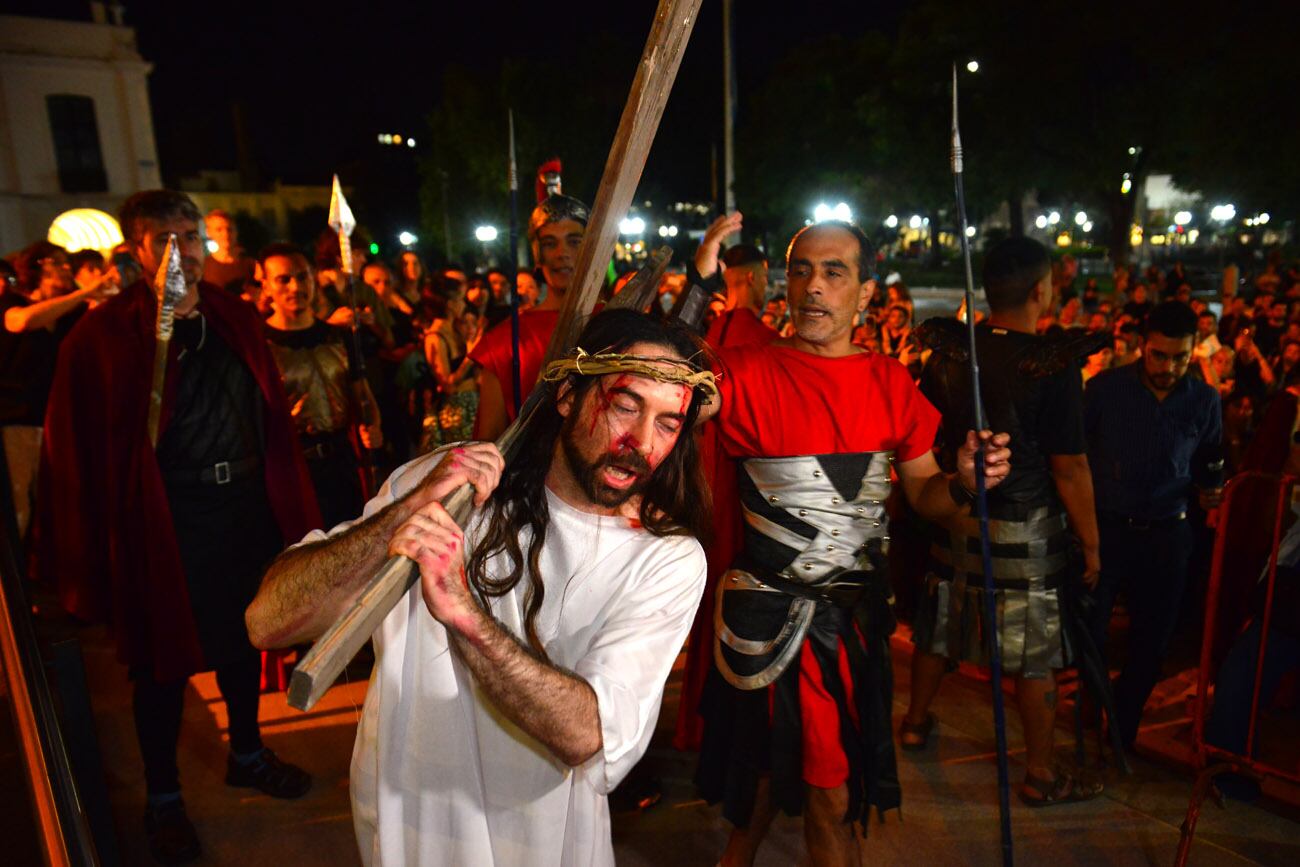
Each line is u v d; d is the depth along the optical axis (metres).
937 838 2.94
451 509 1.30
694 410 1.53
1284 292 12.70
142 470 2.67
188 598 2.73
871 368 2.33
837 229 2.30
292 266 3.79
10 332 4.63
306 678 0.99
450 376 6.16
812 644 2.31
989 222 48.34
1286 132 19.05
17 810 2.21
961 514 3.07
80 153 25.81
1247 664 2.93
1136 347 6.92
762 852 2.87
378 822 1.54
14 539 2.45
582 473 1.44
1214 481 3.34
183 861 2.80
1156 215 45.38
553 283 2.90
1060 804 3.09
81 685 2.24
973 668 3.97
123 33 25.81
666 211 39.62
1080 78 22.38
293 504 2.99
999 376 2.93
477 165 38.97
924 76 25.67
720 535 2.60
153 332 2.69
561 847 1.51
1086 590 3.08
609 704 1.31
